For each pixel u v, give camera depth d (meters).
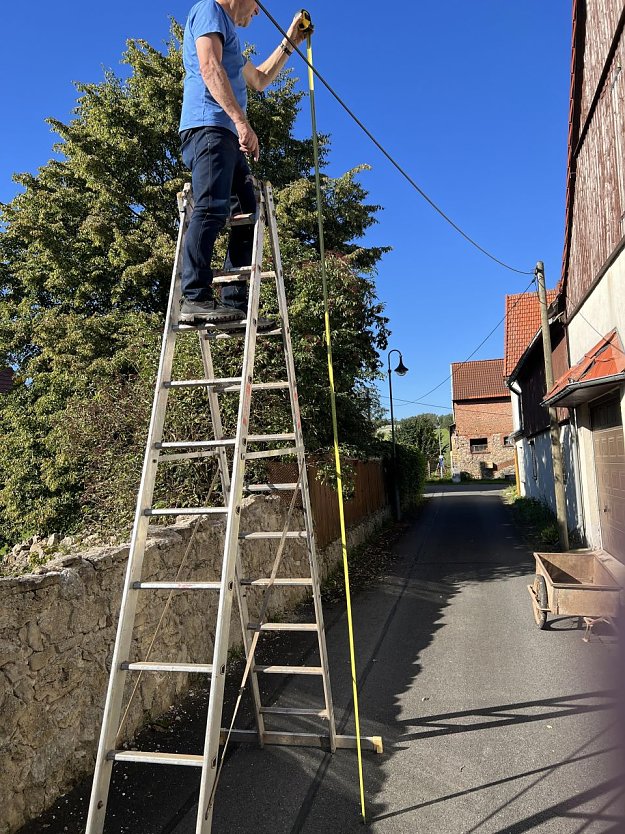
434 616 8.48
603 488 11.30
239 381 3.18
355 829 3.49
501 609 8.66
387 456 23.03
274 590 8.63
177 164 15.80
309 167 17.25
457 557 13.64
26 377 15.71
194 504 8.62
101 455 9.39
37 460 13.67
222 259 10.44
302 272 10.27
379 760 4.34
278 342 9.60
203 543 6.45
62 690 3.96
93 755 4.23
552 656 6.51
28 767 3.60
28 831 3.45
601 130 10.04
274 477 10.30
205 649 6.26
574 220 12.42
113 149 14.69
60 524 12.62
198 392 8.94
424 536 17.69
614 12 8.97
